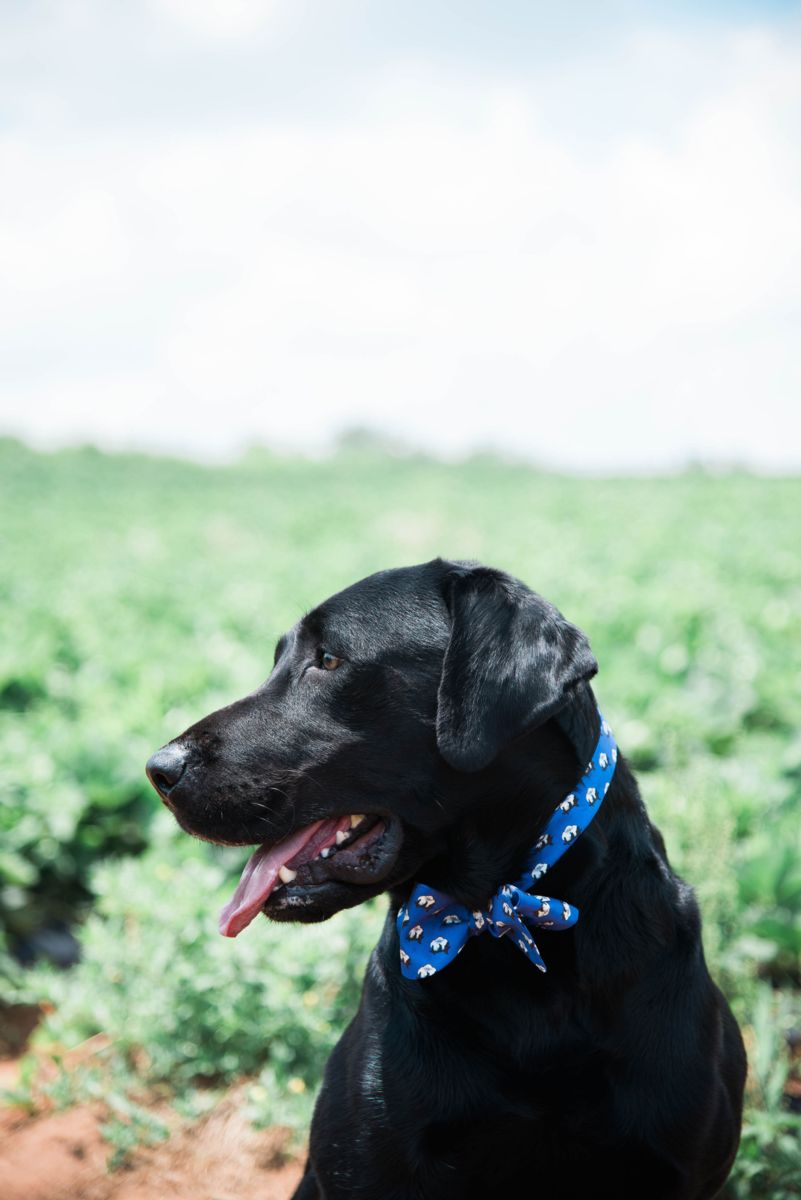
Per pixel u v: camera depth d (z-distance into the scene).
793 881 4.68
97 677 8.63
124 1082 3.98
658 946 2.65
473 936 2.64
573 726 2.67
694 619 10.15
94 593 13.45
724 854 4.20
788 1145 3.38
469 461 52.66
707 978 2.77
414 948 2.62
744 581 13.31
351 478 43.50
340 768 2.70
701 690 7.82
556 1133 2.56
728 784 5.53
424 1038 2.61
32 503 30.84
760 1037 3.73
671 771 5.34
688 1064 2.59
